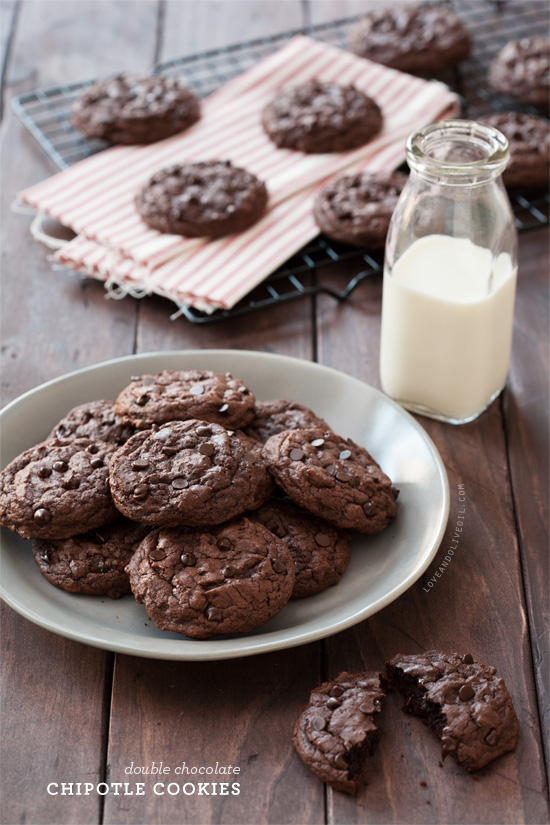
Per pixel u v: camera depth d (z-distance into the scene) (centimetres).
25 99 97
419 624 66
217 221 83
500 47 102
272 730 63
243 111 94
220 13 108
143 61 102
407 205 71
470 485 72
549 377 78
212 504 64
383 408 71
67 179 88
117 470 65
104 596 66
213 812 60
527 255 85
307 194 87
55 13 108
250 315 82
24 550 67
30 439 71
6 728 63
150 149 91
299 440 68
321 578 65
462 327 71
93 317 82
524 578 68
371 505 66
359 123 90
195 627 63
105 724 63
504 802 60
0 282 84
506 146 69
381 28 100
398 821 60
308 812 60
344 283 84
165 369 74
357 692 62
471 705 62
